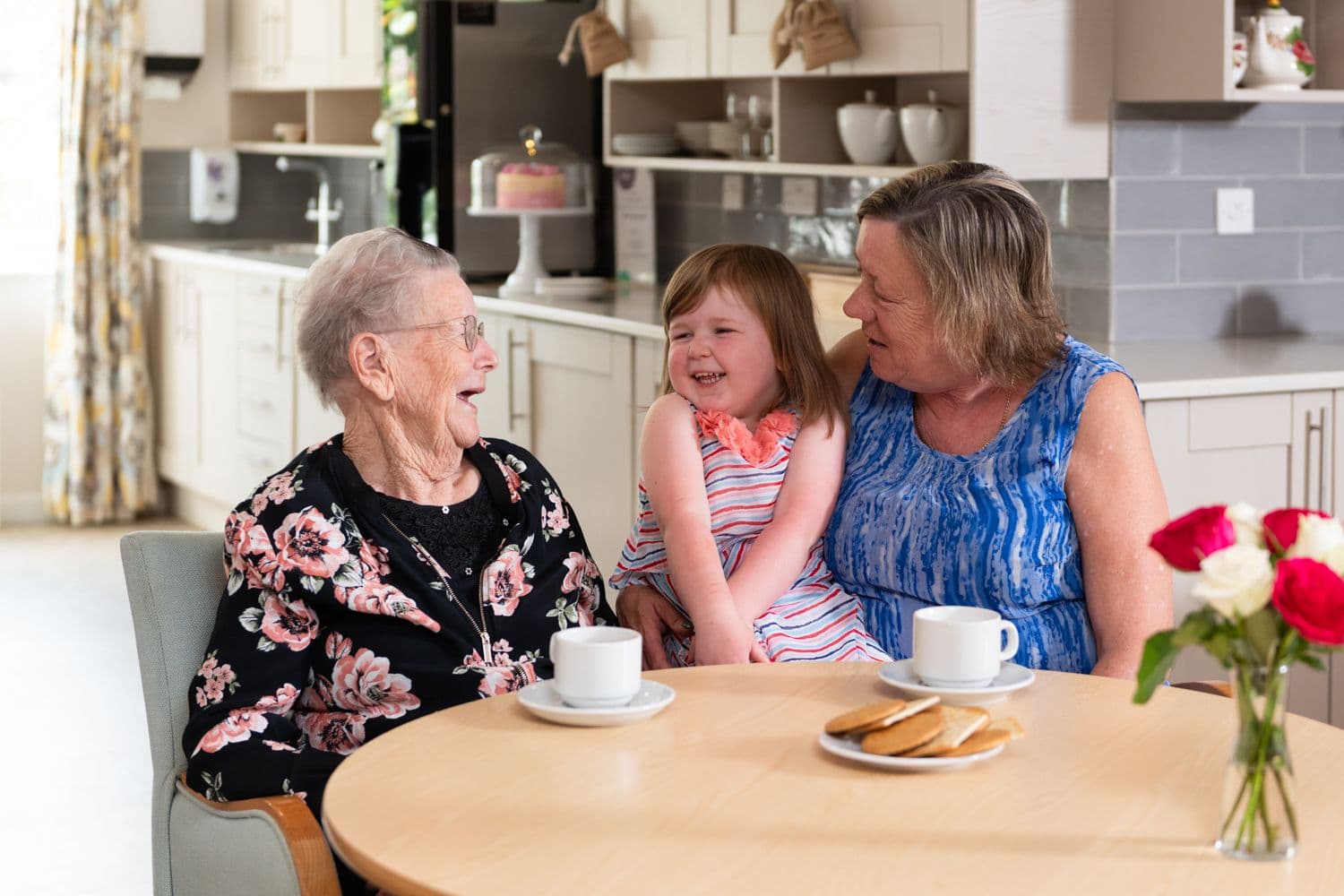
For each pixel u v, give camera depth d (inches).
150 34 256.7
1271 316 150.2
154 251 255.4
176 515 263.7
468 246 198.1
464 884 47.4
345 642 73.0
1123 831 51.4
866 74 146.9
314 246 260.7
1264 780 49.1
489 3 193.3
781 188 177.5
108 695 168.9
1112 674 75.7
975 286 77.8
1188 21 131.5
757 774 56.6
